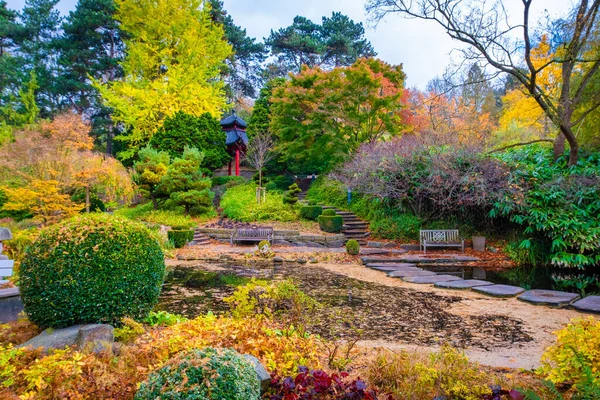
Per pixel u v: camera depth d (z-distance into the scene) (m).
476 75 11.12
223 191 19.11
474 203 11.57
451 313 5.35
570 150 11.01
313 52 32.88
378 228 13.52
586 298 6.14
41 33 28.05
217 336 3.04
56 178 10.38
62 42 25.92
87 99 26.66
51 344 3.03
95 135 26.31
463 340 4.23
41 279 3.32
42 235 3.52
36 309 3.36
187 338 2.99
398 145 13.20
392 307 5.66
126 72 24.06
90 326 3.11
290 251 11.80
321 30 34.69
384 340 4.19
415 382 2.50
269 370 2.62
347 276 8.23
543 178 11.08
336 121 17.36
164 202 17.47
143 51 23.38
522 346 4.04
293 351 2.97
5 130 14.72
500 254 11.23
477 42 9.53
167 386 1.74
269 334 3.29
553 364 3.42
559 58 10.21
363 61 15.96
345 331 4.50
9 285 4.62
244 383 1.83
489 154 12.03
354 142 16.92
